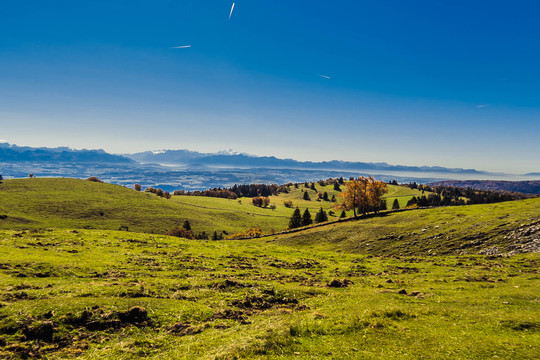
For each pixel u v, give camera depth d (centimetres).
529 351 1177
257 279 3000
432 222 6438
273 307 2161
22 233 4475
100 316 1625
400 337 1363
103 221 14962
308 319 1641
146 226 15562
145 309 1755
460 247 4734
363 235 6862
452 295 2209
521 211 5459
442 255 4666
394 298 2183
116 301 1836
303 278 3138
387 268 3638
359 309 1828
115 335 1519
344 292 2491
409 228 6425
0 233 4366
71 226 13562
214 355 1230
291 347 1277
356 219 9062
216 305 2053
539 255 3475
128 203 17950
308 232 8388
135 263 3341
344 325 1490
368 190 9294
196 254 4181
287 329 1446
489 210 6594
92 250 3803
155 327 1645
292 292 2447
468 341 1295
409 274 3241
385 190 9256
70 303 1700
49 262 2877
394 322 1538
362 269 3612
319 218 13012
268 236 9181
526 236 4194
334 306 2055
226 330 1625
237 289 2442
